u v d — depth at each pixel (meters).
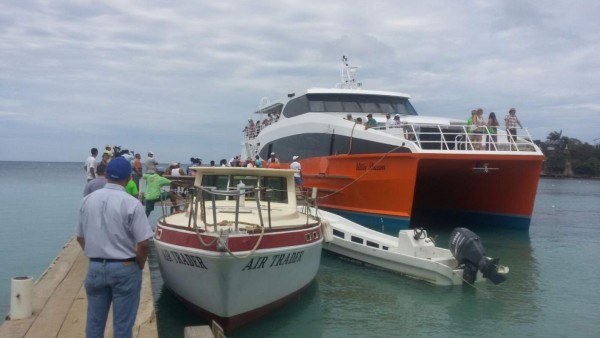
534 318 8.13
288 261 7.36
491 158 14.09
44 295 6.84
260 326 7.55
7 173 94.81
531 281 10.37
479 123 15.39
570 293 9.52
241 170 9.26
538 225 19.80
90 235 4.32
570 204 32.00
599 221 21.45
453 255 10.04
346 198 15.40
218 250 6.41
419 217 19.77
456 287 9.78
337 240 12.08
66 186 46.59
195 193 7.34
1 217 21.08
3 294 9.19
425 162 14.20
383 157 14.02
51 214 22.31
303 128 17.36
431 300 8.99
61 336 5.40
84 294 6.90
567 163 91.75
